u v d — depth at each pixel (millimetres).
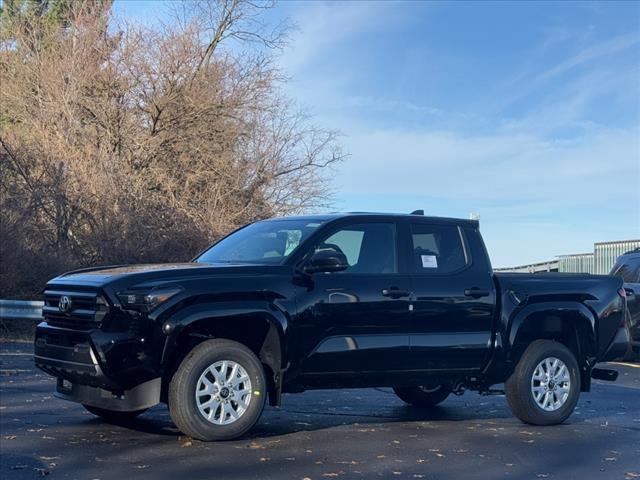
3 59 24469
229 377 7320
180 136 23797
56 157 20531
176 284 7098
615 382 12953
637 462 7125
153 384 7086
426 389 9727
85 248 19641
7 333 15836
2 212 17078
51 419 8250
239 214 23359
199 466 6500
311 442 7539
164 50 23891
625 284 15406
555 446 7727
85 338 7098
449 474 6523
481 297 8477
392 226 8328
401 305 8031
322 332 7672
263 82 25031
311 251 7828
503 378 8641
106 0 24219
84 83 23062
